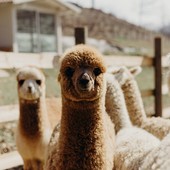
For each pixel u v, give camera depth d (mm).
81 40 7223
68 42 32375
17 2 22734
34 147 5832
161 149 2977
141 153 3668
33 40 24750
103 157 3521
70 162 3475
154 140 4027
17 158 5988
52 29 26000
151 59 8781
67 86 3484
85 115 3508
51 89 13375
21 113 5848
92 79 3441
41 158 5840
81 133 3498
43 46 25375
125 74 5395
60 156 3506
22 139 5828
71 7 26016
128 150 3818
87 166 3467
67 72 3494
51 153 3902
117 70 5418
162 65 9062
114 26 47781
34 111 5824
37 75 5883
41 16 25219
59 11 26156
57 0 24922
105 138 3586
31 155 5863
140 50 33562
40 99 5875
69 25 43594
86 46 3664
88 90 3387
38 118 5840
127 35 45656
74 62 3463
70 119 3516
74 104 3498
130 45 37844
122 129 4625
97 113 3529
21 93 5801
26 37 24359
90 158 3477
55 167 3576
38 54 6504
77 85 3396
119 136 4344
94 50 3553
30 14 24500
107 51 31156
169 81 3771
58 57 4391
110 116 4758
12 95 13227
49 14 25781
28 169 5926
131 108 5398
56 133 4340
